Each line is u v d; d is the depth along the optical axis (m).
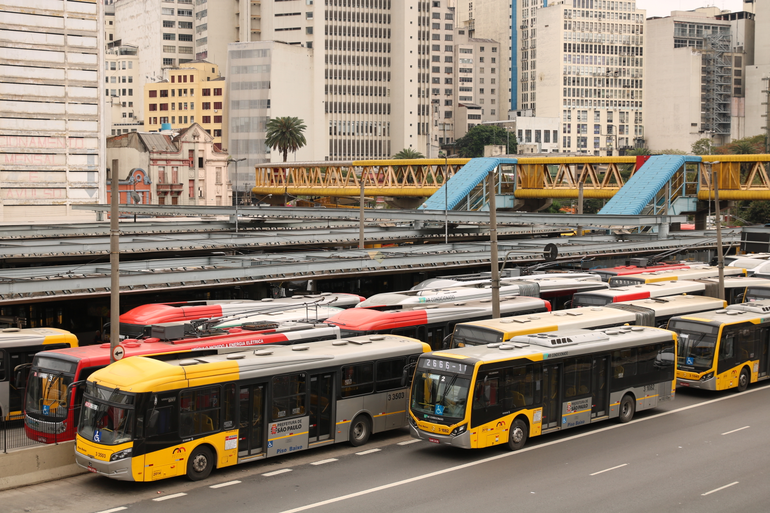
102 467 21.11
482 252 55.78
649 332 30.53
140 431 21.02
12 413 27.38
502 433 24.84
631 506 19.94
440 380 24.73
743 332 34.09
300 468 23.64
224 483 22.14
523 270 48.03
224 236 65.94
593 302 39.56
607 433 27.59
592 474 22.69
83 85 126.38
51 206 124.62
